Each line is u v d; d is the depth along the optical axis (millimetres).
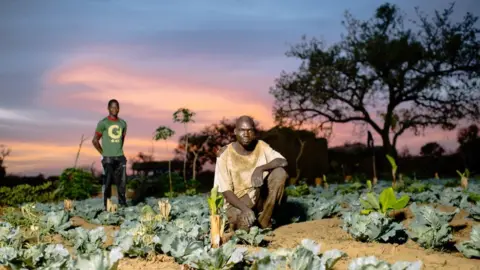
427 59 28406
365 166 30688
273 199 6082
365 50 28438
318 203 8234
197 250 4207
